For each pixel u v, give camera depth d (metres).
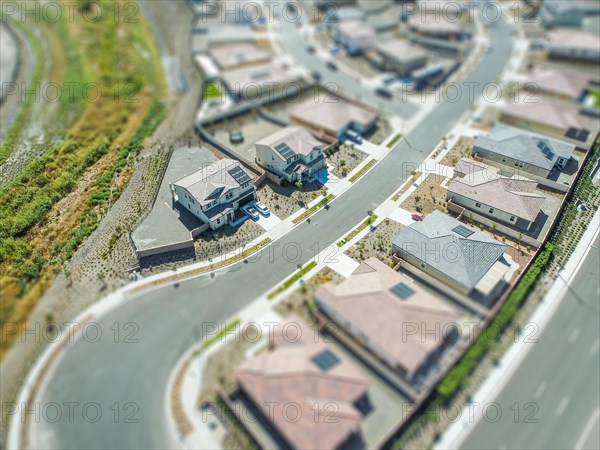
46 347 61.50
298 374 53.34
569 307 65.06
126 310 65.38
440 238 68.81
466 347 59.12
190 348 60.78
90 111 105.50
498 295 65.12
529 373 58.31
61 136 99.94
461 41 130.50
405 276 68.00
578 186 82.88
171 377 58.00
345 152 92.94
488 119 101.06
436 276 67.56
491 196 75.69
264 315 64.31
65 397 56.59
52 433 53.69
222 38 130.88
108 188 86.00
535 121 95.75
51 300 67.00
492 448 52.16
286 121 102.00
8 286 68.75
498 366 58.97
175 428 53.59
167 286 68.31
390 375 56.69
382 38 134.88
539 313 64.38
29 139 100.00
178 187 77.69
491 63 120.88
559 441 52.66
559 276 69.00
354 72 119.81
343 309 60.31
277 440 52.09
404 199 82.06
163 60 125.94
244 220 78.31
